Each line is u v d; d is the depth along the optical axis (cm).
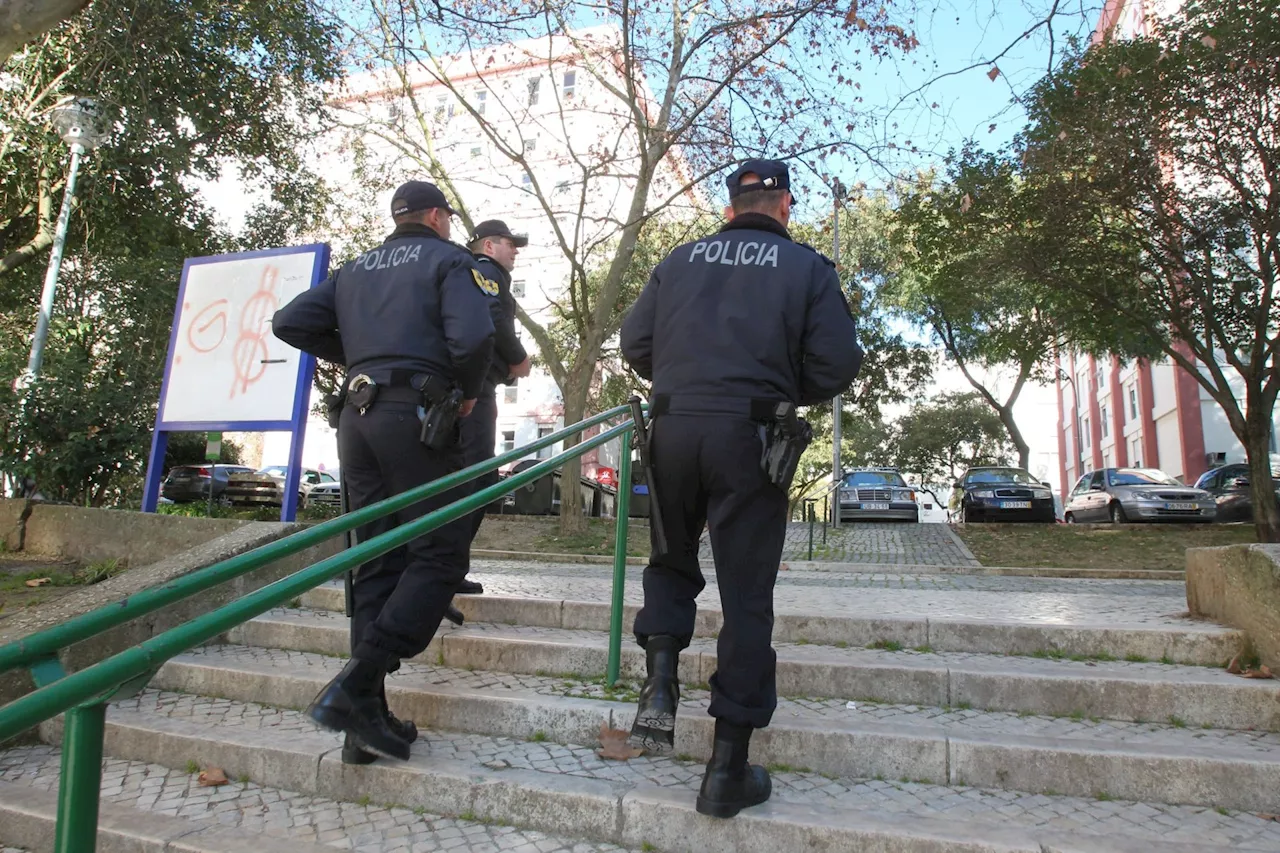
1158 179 1217
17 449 784
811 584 770
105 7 1049
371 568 311
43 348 962
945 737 278
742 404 249
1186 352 2812
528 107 1532
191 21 1165
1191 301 1402
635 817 246
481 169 1798
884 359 2655
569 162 1695
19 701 112
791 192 293
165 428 621
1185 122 1181
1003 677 319
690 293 267
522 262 2892
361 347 301
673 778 271
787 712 311
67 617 376
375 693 270
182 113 1320
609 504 2214
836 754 281
